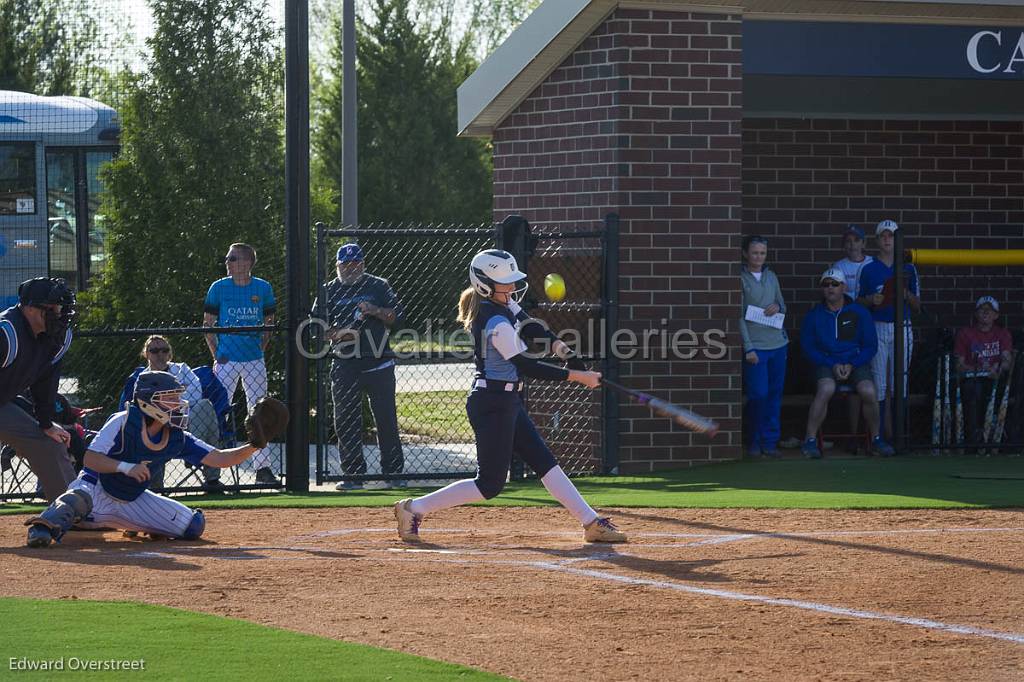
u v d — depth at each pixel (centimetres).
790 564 2683
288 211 4019
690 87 4372
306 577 2548
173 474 4531
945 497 3597
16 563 2702
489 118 4688
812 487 3838
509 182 4659
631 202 4347
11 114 6638
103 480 2994
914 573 2583
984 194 5466
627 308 4362
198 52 5691
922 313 5431
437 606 2303
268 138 5731
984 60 4631
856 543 2920
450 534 3128
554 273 4478
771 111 5262
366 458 4919
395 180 11750
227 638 2033
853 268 4931
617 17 4303
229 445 4084
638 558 2767
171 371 3956
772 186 5306
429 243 8206
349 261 4150
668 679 1872
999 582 2502
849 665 1948
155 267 5647
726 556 2783
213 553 2842
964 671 1922
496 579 2538
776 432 4594
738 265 4441
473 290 2938
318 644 2005
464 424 5988
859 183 5366
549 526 3247
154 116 5703
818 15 4528
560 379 2869
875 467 4234
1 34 7331
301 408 4016
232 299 4434
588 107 4400
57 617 2153
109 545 2978
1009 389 4681
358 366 4147
